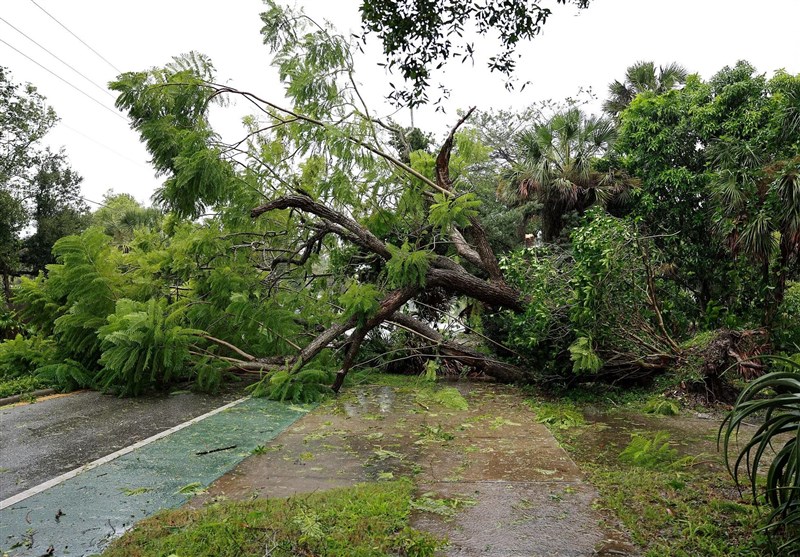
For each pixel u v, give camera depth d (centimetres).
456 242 962
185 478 389
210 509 319
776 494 285
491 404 712
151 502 339
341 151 779
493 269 892
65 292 785
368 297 771
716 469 417
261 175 816
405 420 601
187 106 770
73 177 2312
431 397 749
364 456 452
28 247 2173
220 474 398
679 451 477
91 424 571
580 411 669
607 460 449
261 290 821
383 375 986
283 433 534
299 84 820
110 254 826
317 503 327
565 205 1349
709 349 704
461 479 391
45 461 435
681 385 718
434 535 289
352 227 804
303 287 952
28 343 841
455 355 912
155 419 597
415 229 966
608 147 1433
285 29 844
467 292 858
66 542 279
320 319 914
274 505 323
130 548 267
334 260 1008
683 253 1074
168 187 736
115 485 372
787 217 759
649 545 278
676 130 1231
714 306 830
